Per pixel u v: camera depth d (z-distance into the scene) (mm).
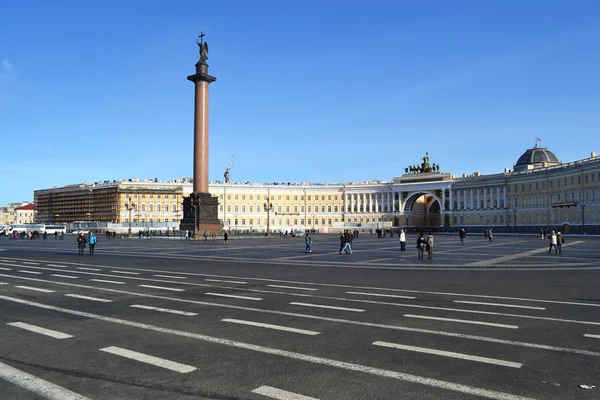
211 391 6996
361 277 21375
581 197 95125
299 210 153125
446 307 13695
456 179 138125
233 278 21000
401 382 7340
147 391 7016
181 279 20641
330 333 10516
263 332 10633
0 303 14492
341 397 6738
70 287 18094
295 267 26375
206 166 74000
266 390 7023
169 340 9938
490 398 6707
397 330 10789
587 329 10844
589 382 7348
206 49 74312
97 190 142625
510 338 10023
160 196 139500
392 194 148000
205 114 73125
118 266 27047
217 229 76625
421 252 32438
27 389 7113
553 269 24672
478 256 34375
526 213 112625
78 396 6840
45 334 10477
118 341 9859
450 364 8250
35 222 163000
